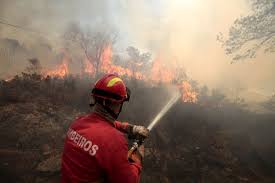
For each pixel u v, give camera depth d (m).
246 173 7.88
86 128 1.71
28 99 9.94
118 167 1.58
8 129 8.02
